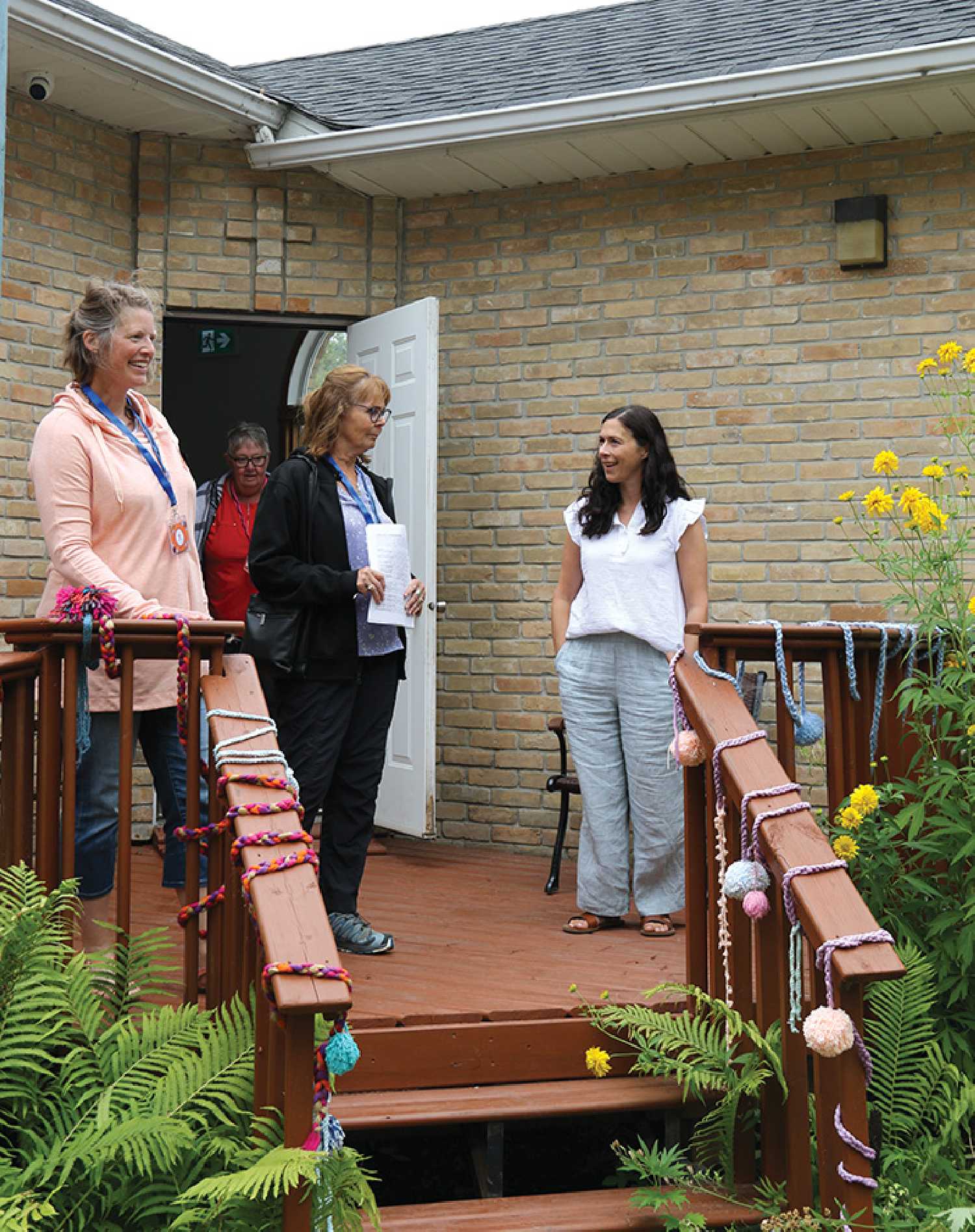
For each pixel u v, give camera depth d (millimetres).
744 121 5406
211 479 9156
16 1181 2555
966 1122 3279
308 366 8719
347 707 4043
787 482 5773
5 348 5629
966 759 3748
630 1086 3365
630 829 5434
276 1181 2354
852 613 5676
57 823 3193
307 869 2775
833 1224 2750
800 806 3053
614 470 4371
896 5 5988
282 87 6988
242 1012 2934
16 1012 2770
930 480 5559
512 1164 3643
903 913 3625
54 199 5789
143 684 3492
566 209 6125
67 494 3396
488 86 6188
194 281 6168
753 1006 3242
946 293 5555
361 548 4070
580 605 4531
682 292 5934
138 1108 2686
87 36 5176
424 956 4133
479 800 6250
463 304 6293
